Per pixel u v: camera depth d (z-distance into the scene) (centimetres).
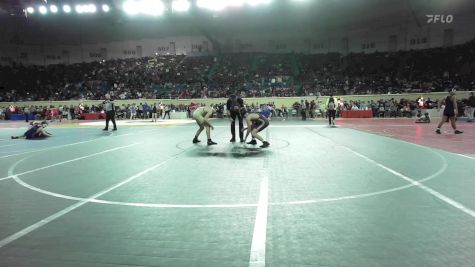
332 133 1728
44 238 431
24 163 988
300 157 998
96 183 718
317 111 3478
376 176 744
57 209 546
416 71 3991
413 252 376
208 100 3884
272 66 4628
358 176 746
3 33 4666
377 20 4353
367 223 464
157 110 3644
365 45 4666
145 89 4356
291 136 1595
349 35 4738
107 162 976
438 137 1489
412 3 3841
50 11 2714
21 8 2764
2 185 712
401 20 4250
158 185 693
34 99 4325
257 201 571
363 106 3359
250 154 1066
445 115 1616
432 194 599
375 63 4341
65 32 4972
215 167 867
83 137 1747
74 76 4788
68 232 449
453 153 1051
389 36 4500
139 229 456
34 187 691
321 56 4716
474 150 1106
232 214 509
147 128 2280
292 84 4197
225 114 3581
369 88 3853
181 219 491
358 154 1048
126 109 3806
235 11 3991
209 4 2472
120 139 1605
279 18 4350
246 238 421
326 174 769
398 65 4184
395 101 3322
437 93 3366
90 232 448
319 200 572
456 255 367
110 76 4697
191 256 376
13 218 505
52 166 930
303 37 4928
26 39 4919
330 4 3872
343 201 564
